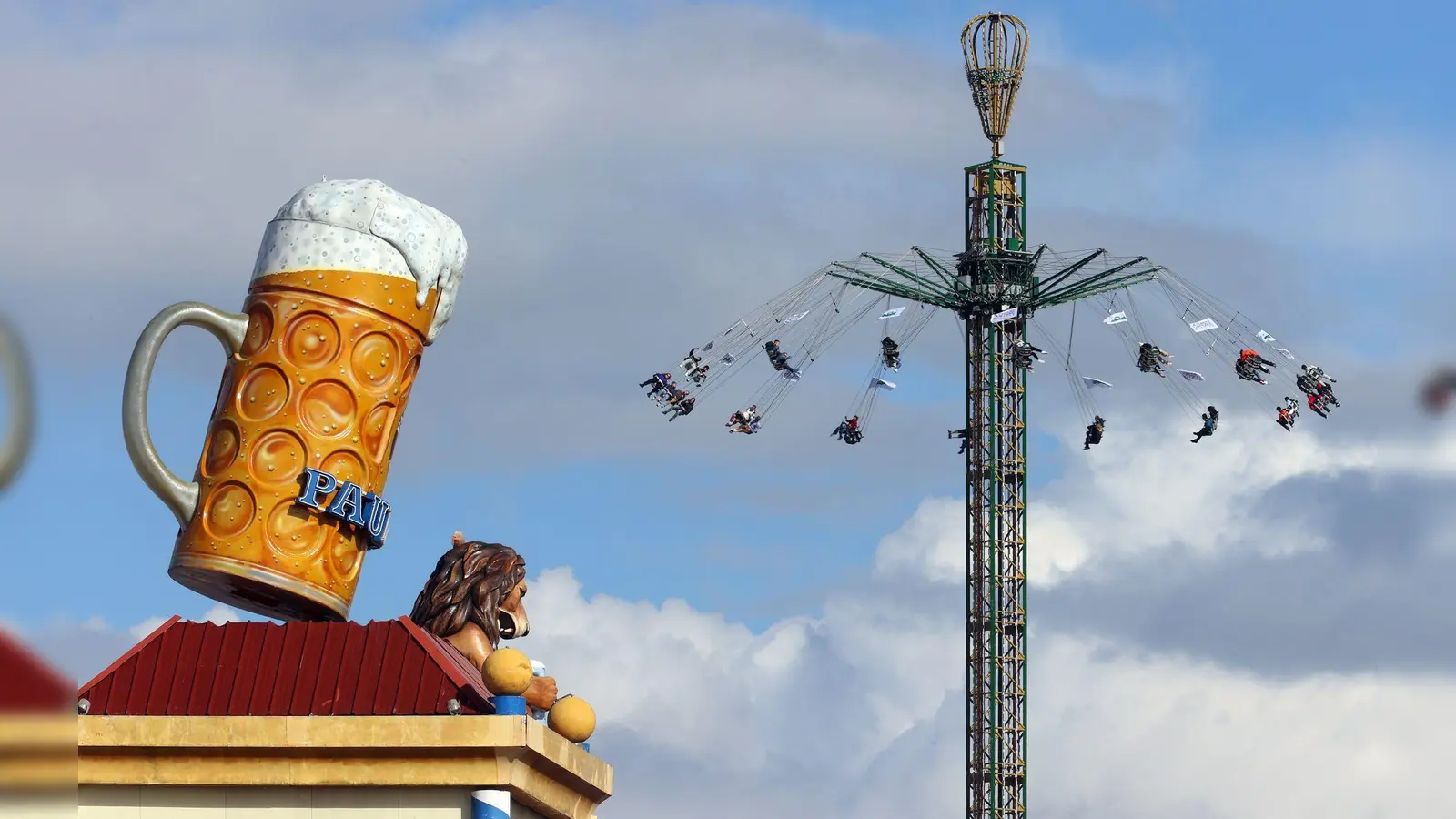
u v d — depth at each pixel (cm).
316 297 6475
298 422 6419
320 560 6425
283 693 5831
